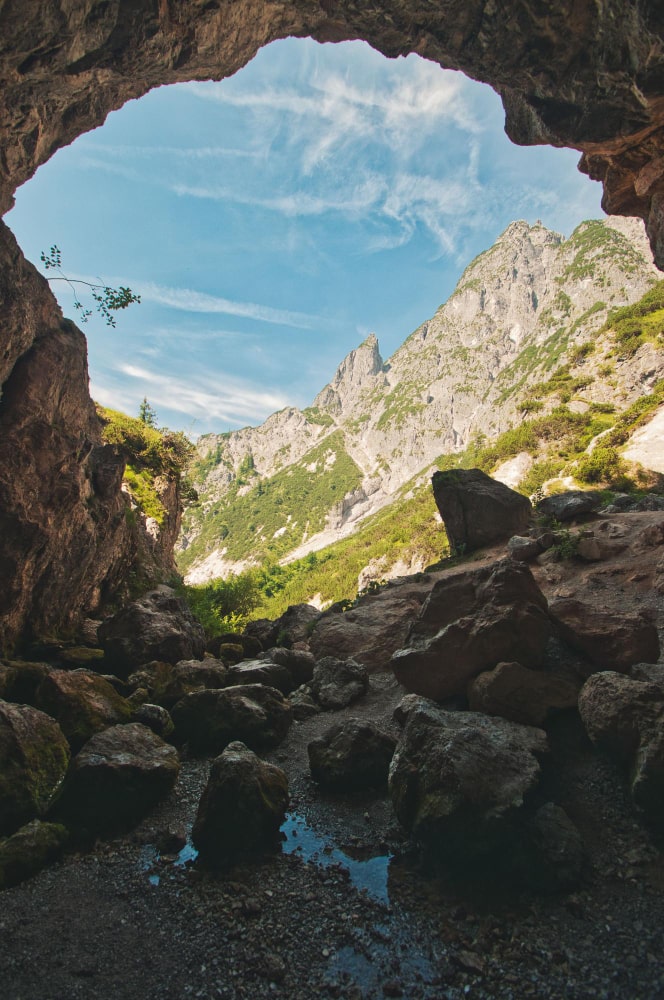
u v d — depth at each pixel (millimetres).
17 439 11656
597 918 4863
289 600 105688
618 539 15289
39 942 4840
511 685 7539
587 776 6621
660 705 6266
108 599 18953
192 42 11820
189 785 7863
